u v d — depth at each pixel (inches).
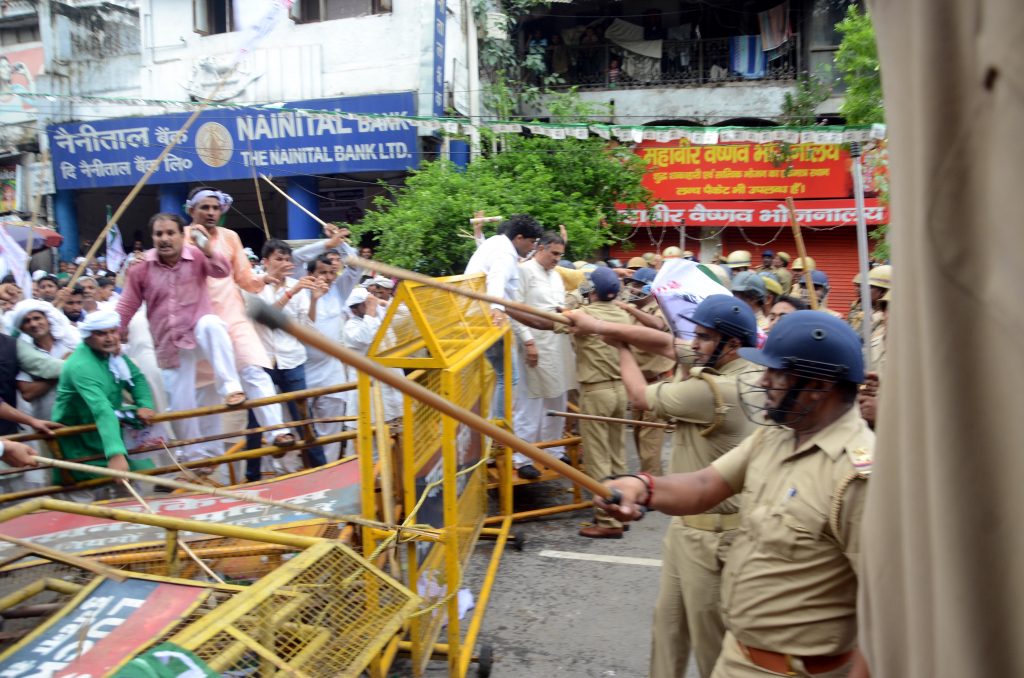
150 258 202.5
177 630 93.6
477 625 156.7
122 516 109.7
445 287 106.3
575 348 234.1
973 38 37.1
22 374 183.3
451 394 137.7
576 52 723.4
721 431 124.6
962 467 38.8
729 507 119.8
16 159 617.9
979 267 37.5
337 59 547.5
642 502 101.1
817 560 85.1
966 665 39.5
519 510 248.7
